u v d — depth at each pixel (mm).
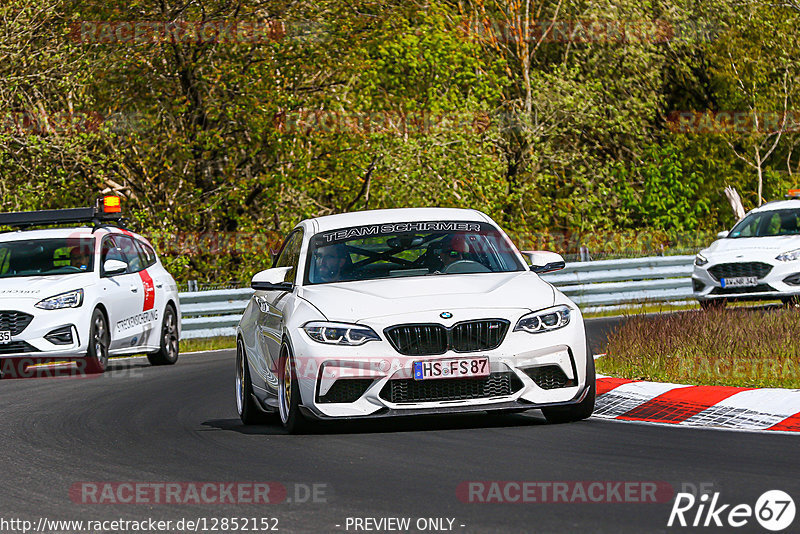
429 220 37594
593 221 126125
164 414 40812
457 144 107438
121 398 46312
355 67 99688
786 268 69062
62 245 60844
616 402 36906
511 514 22188
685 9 136375
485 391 31875
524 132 122750
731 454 27766
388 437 32188
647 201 134625
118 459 30875
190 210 99062
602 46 131625
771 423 32594
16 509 24766
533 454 28578
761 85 140000
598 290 88438
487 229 37625
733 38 138250
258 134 97312
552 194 132750
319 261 36156
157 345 63750
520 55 132875
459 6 126562
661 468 26172
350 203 108938
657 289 91875
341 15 99250
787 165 146375
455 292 32938
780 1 139500
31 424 39125
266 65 97312
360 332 31953
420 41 110875
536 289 33625
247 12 96125
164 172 97938
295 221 104438
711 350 44094
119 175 99250
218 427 37062
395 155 104125
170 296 65938
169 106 97000
